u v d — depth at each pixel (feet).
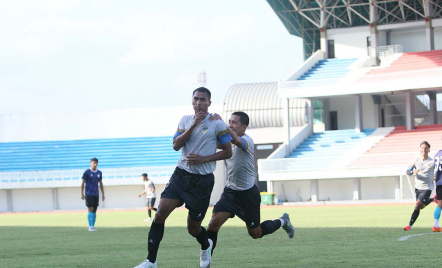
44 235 64.49
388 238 44.39
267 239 48.34
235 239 49.44
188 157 26.03
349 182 157.07
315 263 29.84
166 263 32.30
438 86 154.51
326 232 53.83
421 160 50.67
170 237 54.80
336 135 173.17
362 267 27.71
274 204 156.46
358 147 164.14
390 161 147.23
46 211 173.06
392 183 152.66
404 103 180.55
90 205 69.92
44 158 197.47
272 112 183.42
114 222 92.02
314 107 185.57
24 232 71.36
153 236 26.45
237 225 70.54
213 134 26.66
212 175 26.94
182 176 26.53
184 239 52.08
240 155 29.58
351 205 134.62
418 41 185.06
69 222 96.84
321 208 121.90
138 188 174.81
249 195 30.14
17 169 195.72
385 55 180.86
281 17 199.21
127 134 200.44
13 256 40.91
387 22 183.21
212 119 26.81
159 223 26.68
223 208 30.27
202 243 28.48
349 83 162.61
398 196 150.20
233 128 29.96
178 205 26.68
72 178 174.60
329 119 185.98
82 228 77.15
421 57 175.73
